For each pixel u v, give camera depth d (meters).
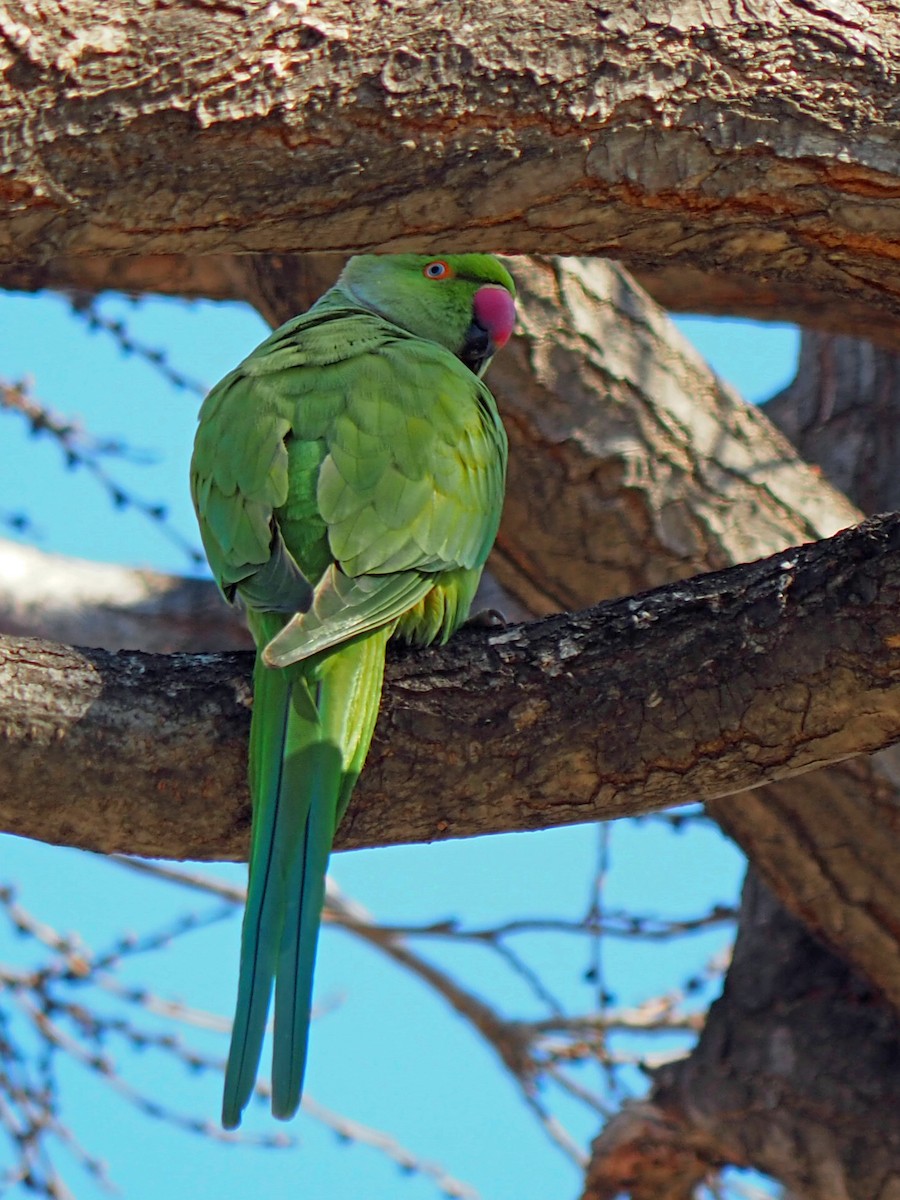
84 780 5.92
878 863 9.27
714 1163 10.26
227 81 5.29
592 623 6.25
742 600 6.09
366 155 5.51
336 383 7.21
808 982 10.41
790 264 6.21
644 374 9.70
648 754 6.12
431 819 6.27
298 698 6.03
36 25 5.11
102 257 5.69
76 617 12.81
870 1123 9.71
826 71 5.79
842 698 5.95
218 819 6.12
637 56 5.64
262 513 6.70
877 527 5.95
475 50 5.51
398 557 6.65
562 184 5.74
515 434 9.55
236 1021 5.68
